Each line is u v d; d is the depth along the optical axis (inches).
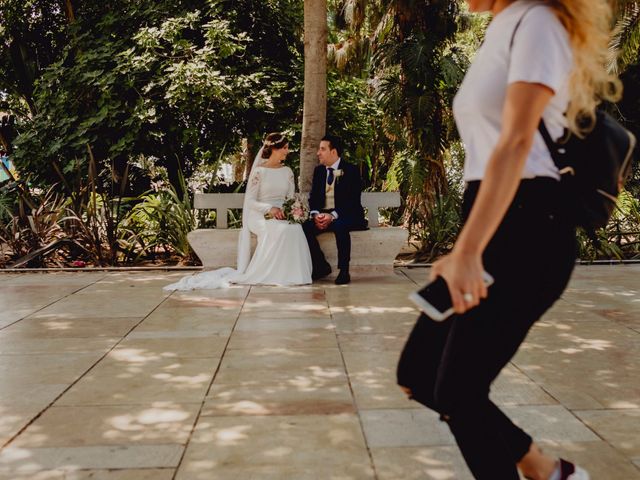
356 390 149.7
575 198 70.9
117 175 466.0
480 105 71.6
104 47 411.5
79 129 398.3
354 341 193.2
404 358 79.3
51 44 518.0
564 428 127.0
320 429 126.7
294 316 226.5
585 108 70.8
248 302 251.4
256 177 308.0
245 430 126.5
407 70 408.8
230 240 320.5
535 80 65.0
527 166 70.1
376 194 336.2
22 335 202.1
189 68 382.0
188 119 416.2
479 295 65.1
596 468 109.7
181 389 151.0
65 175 418.6
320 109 328.5
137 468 110.4
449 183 477.4
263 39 442.6
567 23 68.6
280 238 291.7
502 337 70.7
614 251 358.9
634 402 141.1
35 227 356.2
